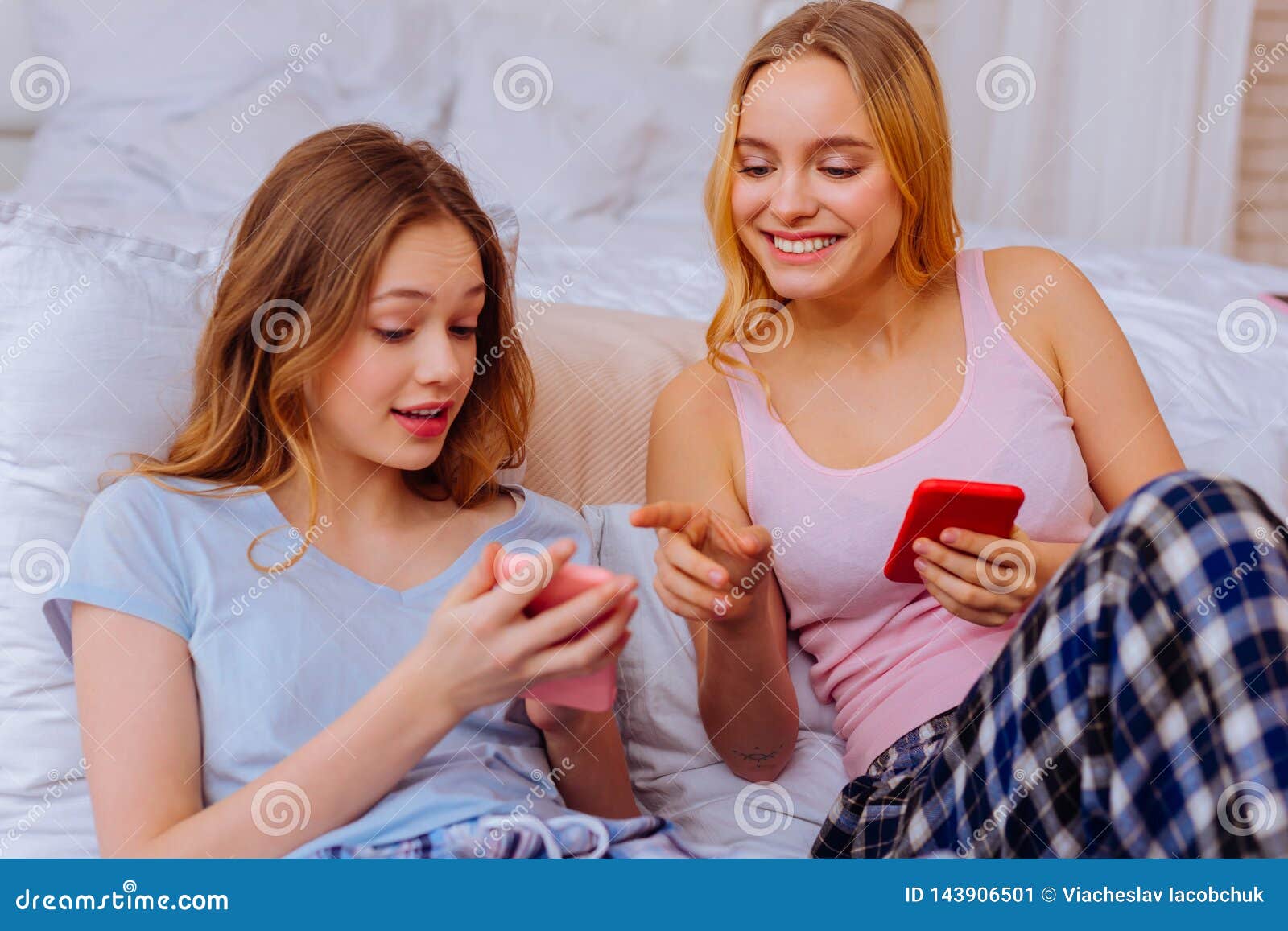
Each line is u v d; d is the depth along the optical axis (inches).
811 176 45.4
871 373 48.7
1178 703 29.2
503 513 46.5
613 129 102.4
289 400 41.0
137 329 46.3
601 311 64.9
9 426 44.2
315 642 39.2
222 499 40.8
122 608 37.6
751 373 50.1
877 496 46.2
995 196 124.0
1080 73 121.7
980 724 34.1
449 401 41.0
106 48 95.0
